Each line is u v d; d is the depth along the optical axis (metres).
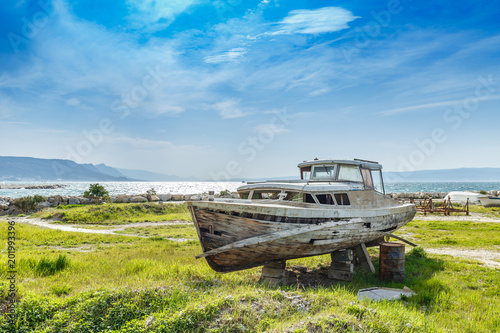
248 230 8.73
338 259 10.29
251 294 6.98
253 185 10.77
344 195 10.71
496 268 11.34
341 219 9.70
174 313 6.13
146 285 7.61
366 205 11.59
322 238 9.29
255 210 8.60
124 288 7.25
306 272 11.23
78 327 5.74
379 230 11.70
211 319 5.94
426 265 11.69
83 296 6.83
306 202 9.94
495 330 6.32
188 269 9.40
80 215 25.97
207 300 6.57
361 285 9.57
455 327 6.32
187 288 7.58
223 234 8.99
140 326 5.67
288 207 8.71
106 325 5.93
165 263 10.69
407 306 7.49
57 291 7.61
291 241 8.76
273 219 8.66
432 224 23.48
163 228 22.20
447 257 13.12
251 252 8.92
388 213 11.93
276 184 10.18
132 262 10.45
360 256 11.32
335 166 11.82
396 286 9.41
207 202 9.05
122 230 20.83
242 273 10.57
